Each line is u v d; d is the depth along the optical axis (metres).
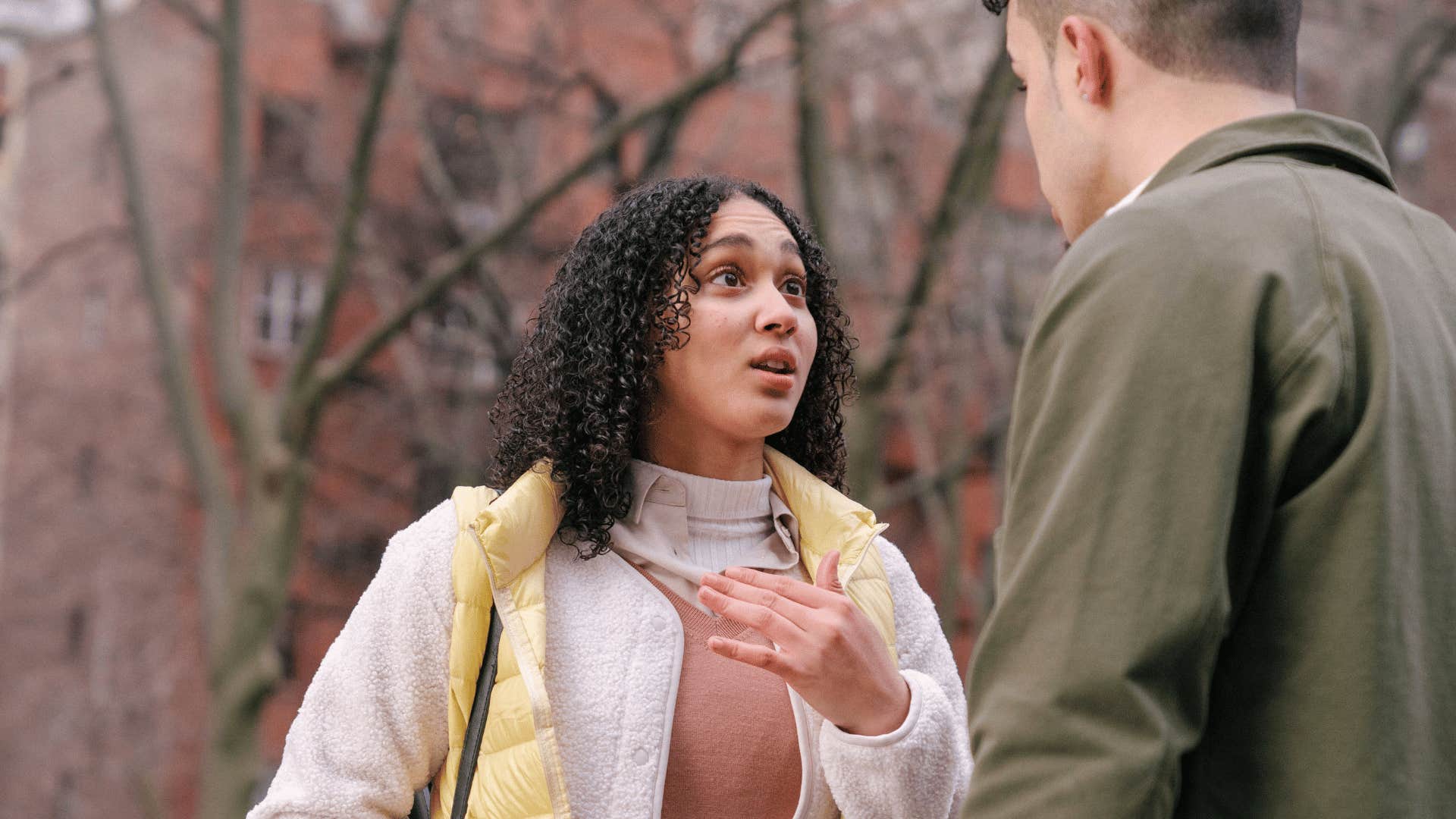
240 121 11.85
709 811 1.76
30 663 19.50
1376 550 1.26
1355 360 1.30
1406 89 13.08
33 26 12.51
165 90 18.84
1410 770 1.23
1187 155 1.47
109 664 19.00
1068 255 1.40
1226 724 1.30
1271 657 1.29
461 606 1.78
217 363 11.55
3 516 19.88
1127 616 1.24
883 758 1.65
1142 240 1.34
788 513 1.98
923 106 14.77
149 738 18.75
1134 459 1.28
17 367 19.94
